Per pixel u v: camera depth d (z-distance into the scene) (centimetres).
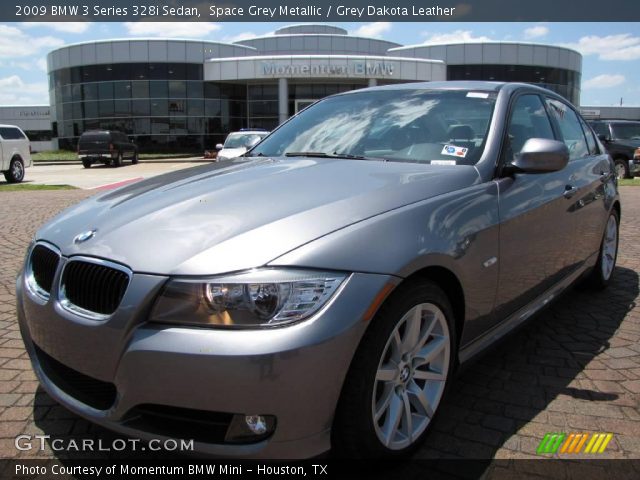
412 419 246
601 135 1725
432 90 371
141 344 202
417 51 3900
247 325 197
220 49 3738
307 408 199
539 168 295
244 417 198
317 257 207
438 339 253
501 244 284
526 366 340
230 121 3762
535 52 3769
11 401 294
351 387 209
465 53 3744
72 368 227
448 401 297
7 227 809
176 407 203
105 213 260
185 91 3659
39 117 5684
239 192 258
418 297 233
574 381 320
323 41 4338
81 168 2858
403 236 229
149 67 3628
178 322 202
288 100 3688
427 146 319
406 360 238
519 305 322
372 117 364
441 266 242
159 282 205
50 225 278
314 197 244
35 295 251
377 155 328
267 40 4381
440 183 269
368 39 4416
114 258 219
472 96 347
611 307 448
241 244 211
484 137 311
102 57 3681
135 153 3183
